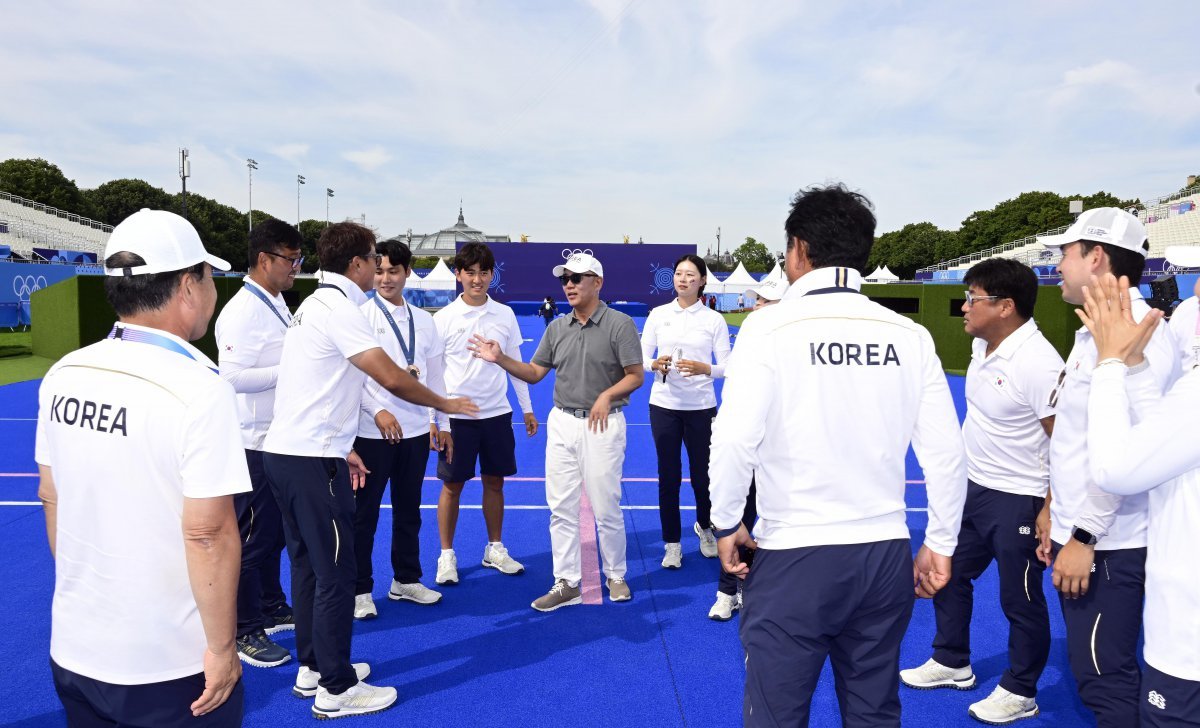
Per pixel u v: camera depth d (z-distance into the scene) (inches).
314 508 104.8
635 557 179.0
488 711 111.0
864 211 70.9
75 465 58.0
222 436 57.6
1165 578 59.6
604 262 1667.1
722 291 1888.5
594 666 124.9
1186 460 55.4
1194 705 57.9
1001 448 104.6
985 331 104.0
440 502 161.6
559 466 147.4
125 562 57.6
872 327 69.0
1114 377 64.0
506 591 157.1
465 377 159.5
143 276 59.0
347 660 109.0
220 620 58.2
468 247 159.9
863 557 66.1
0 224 1686.8
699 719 109.1
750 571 70.7
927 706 113.8
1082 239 83.4
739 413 66.4
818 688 122.8
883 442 67.7
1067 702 114.4
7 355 591.8
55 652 60.6
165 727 59.6
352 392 108.9
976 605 149.9
